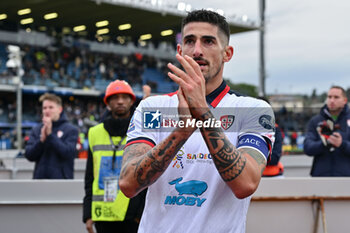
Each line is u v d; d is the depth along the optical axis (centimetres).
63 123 460
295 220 399
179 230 151
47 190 400
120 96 336
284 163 752
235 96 162
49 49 2706
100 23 2816
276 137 412
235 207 153
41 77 2516
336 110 468
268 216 396
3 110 2439
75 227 401
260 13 1839
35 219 398
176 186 154
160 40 3234
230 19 2709
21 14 2570
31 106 2522
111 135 329
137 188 142
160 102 161
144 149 151
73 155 454
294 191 399
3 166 698
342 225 403
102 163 324
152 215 156
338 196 402
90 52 2873
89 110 2702
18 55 1775
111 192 318
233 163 135
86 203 331
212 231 150
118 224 319
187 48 154
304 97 2584
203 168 152
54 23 2800
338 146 441
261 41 1850
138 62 3072
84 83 2681
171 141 136
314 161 477
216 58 153
